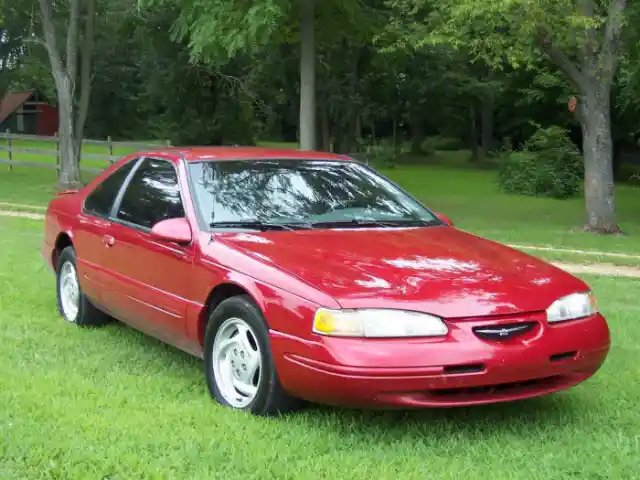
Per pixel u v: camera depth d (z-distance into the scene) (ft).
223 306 15.08
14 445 12.91
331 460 12.73
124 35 100.78
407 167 133.69
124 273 18.56
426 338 13.06
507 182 89.15
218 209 16.90
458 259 15.30
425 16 69.36
